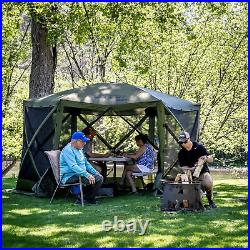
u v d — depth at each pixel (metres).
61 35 11.45
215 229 6.02
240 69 16.52
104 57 16.94
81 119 10.20
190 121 9.95
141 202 8.12
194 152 7.51
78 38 12.64
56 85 18.94
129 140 16.16
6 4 11.71
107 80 16.75
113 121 16.16
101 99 8.98
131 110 11.02
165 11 12.07
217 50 16.38
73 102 8.89
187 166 7.57
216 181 13.67
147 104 9.16
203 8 15.20
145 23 14.80
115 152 10.05
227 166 18.34
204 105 16.52
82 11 12.48
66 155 7.78
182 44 16.02
